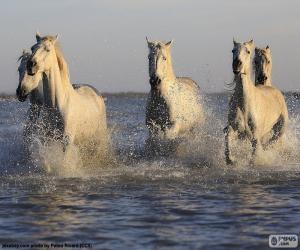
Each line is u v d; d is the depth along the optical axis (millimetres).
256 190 13117
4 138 20641
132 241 8914
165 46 16750
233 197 12297
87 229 9602
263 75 18109
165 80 16859
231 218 10375
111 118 43594
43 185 13500
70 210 11008
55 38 14039
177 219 10305
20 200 11883
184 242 8859
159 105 17000
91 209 11102
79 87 16141
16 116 38906
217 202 11758
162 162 16875
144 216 10531
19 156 16609
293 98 20828
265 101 16344
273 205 11469
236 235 9242
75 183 13773
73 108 14523
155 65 16500
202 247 8609
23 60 14906
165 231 9492
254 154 15930
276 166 16578
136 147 20469
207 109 19016
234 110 15633
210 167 16219
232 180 14383
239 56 14961
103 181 14125
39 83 14906
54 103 14211
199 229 9617
